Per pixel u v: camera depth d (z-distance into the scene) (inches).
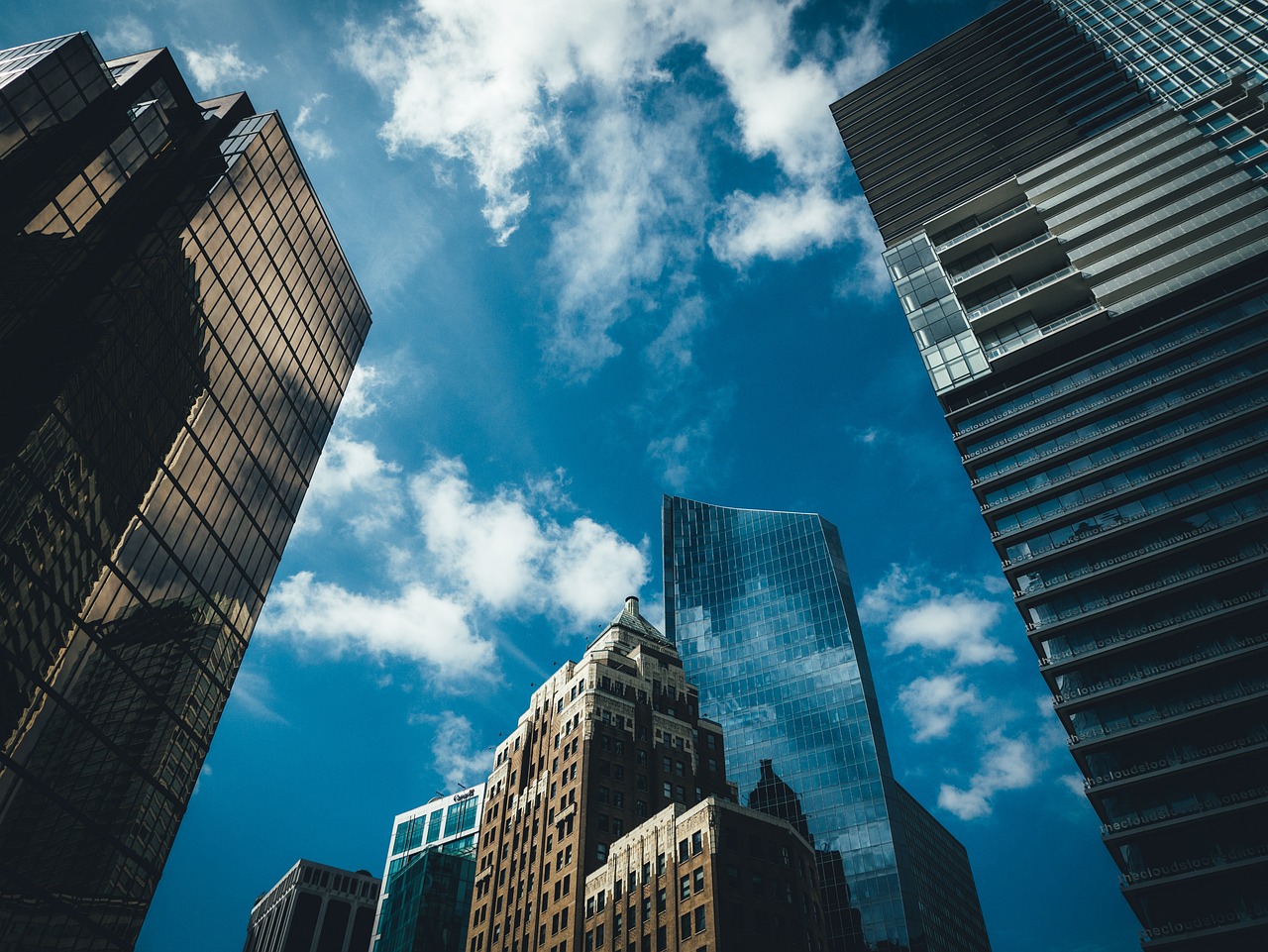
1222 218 3927.2
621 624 5359.3
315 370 3184.1
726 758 7042.3
